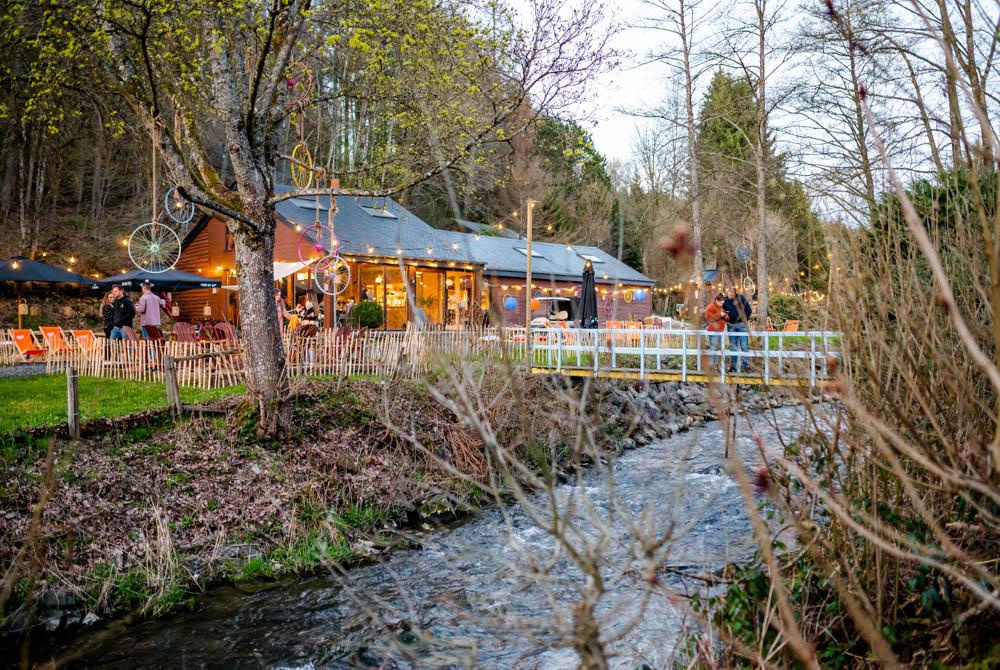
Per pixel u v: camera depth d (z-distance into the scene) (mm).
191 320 29047
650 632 4207
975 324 2518
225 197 9812
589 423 1975
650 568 1708
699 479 9648
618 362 16469
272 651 5715
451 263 26250
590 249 36188
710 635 2576
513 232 35344
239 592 6980
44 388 12078
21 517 7055
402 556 7879
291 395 10289
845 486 3102
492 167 11125
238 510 8453
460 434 10469
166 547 7207
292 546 7988
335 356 13047
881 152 1264
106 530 7418
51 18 9445
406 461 10055
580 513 8031
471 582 6688
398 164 11156
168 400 10031
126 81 9398
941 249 3113
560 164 35969
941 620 2693
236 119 9352
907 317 2449
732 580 3180
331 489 9320
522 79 9609
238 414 10000
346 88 11016
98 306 29141
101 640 5867
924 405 2166
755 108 22469
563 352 16938
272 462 9516
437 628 5738
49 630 5918
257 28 8758
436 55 10547
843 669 2705
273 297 10141
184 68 10188
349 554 7914
